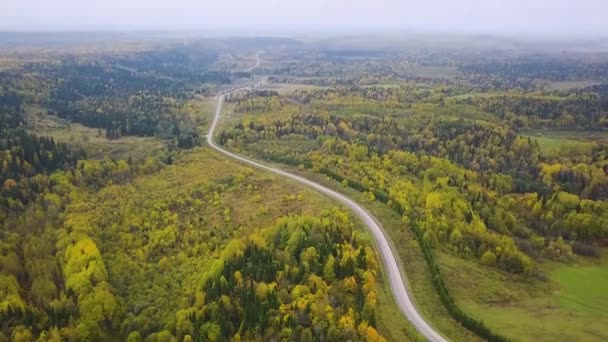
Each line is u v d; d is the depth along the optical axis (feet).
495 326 365.81
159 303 455.63
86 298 449.06
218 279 422.41
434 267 437.99
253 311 372.58
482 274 453.99
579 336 355.56
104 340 430.20
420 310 385.91
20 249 536.01
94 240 549.13
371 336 329.11
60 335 417.08
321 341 334.03
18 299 444.55
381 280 424.87
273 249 456.86
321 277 400.88
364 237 500.33
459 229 520.01
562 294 440.45
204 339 371.76
